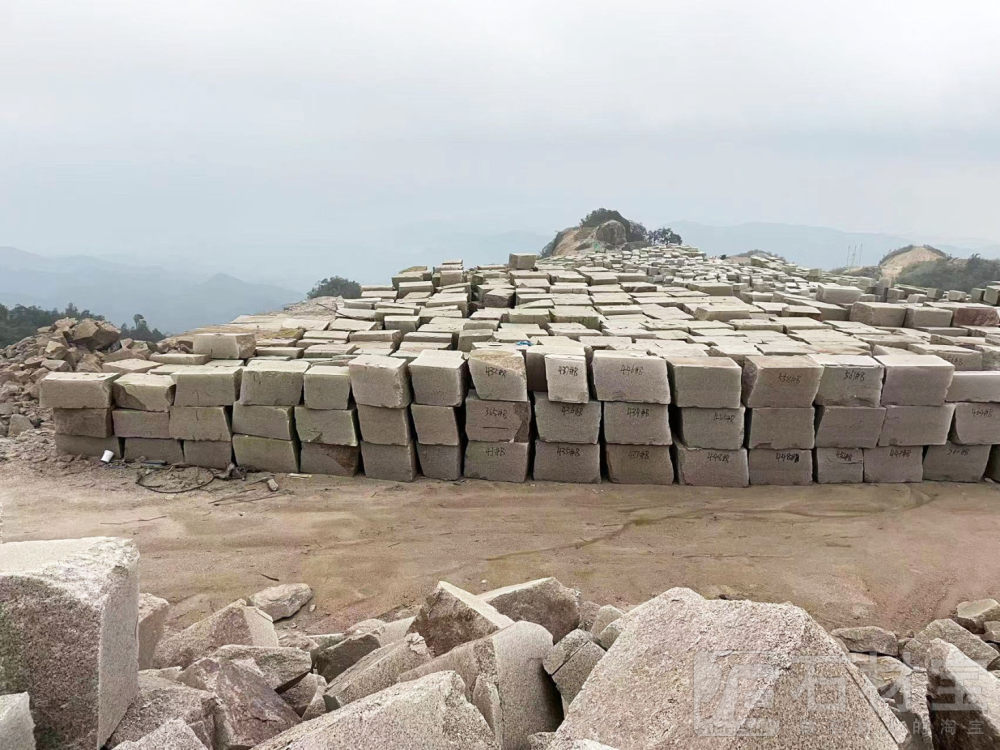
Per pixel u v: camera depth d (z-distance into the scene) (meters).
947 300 14.54
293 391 7.61
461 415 7.80
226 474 7.67
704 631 2.47
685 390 7.32
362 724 2.21
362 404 7.49
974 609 5.20
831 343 9.02
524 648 3.35
